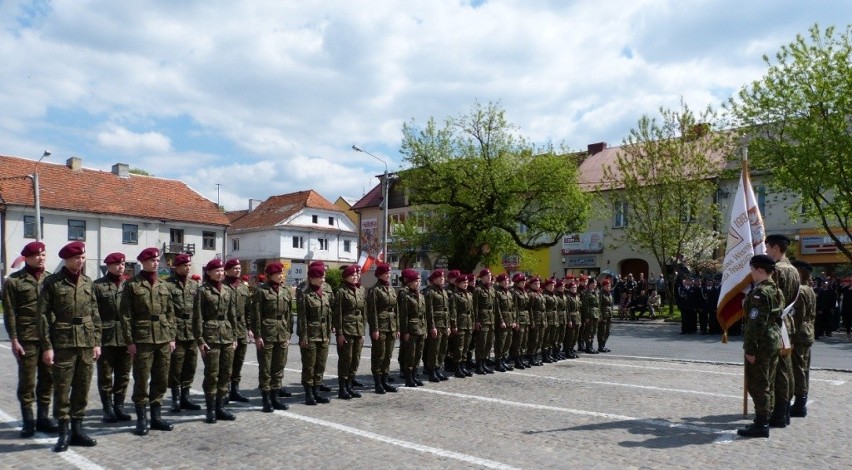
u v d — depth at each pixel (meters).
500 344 13.28
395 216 50.91
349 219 64.19
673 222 27.78
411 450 6.95
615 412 8.92
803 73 24.52
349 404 9.73
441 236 31.92
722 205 32.62
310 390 9.77
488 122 30.45
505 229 31.33
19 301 7.76
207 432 7.90
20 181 40.88
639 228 30.06
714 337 20.62
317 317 9.82
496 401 9.85
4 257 38.97
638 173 28.92
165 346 8.09
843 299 20.31
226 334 8.72
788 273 8.31
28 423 7.68
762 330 7.48
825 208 25.47
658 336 21.09
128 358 8.67
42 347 6.99
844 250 24.28
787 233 31.83
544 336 14.52
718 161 28.98
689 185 27.55
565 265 40.06
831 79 23.84
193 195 50.62
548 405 9.48
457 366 12.49
